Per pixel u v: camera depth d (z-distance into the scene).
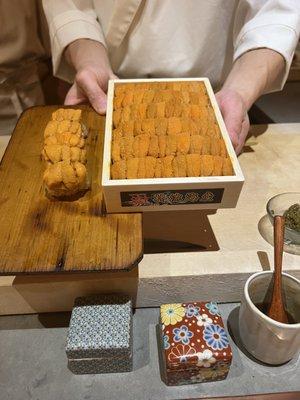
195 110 0.37
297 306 0.30
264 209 0.40
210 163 0.31
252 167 0.45
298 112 0.66
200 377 0.30
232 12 0.48
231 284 0.35
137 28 0.48
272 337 0.28
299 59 0.65
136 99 0.39
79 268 0.29
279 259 0.29
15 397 0.30
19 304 0.35
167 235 0.37
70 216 0.33
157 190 0.31
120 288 0.34
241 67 0.44
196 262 0.35
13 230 0.32
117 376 0.31
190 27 0.47
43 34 0.61
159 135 0.35
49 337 0.34
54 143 0.37
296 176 0.44
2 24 0.54
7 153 0.40
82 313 0.31
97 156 0.39
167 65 0.50
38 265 0.29
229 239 0.37
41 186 0.36
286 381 0.31
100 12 0.51
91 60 0.46
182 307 0.32
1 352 0.33
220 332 0.30
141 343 0.33
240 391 0.30
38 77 0.63
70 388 0.30
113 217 0.33
